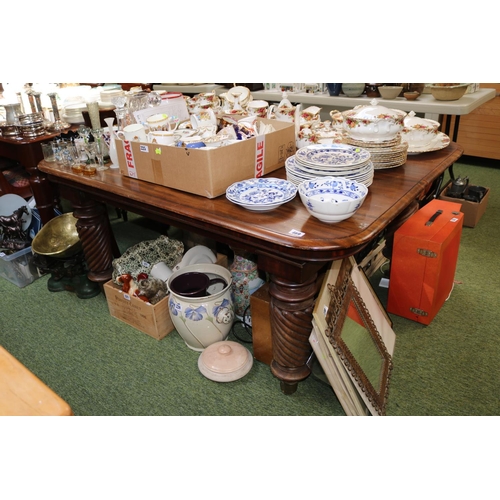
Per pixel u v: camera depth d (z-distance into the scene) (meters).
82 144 2.18
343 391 1.64
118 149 1.96
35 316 2.47
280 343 1.70
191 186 1.73
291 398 1.87
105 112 3.29
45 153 2.40
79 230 2.39
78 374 2.05
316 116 2.43
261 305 1.87
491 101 4.20
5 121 2.94
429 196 2.89
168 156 1.75
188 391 1.93
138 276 2.30
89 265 2.50
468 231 3.18
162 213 1.75
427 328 2.22
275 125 2.10
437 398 1.82
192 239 2.85
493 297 2.43
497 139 4.31
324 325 1.57
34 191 2.88
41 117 2.89
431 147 2.12
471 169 4.45
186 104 2.60
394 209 1.55
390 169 1.95
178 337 2.27
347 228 1.43
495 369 1.95
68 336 2.30
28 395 1.02
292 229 1.44
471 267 2.72
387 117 1.82
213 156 1.63
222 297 2.04
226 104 2.58
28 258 2.76
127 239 3.34
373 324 1.88
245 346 2.19
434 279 2.09
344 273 1.79
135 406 1.87
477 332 2.17
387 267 2.73
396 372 1.97
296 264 1.45
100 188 1.95
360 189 1.50
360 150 1.76
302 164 1.68
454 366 1.98
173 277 2.15
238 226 1.49
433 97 3.36
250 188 1.67
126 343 2.24
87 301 2.59
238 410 1.82
